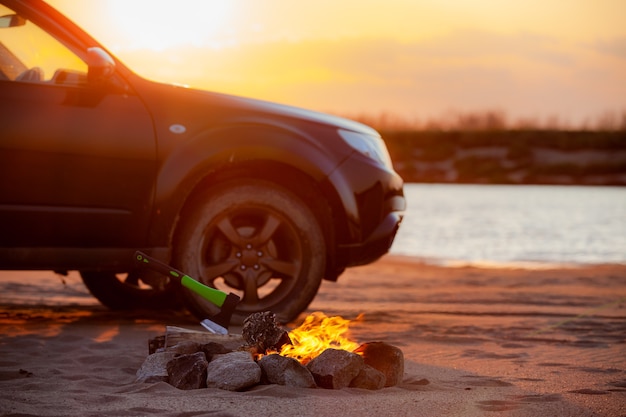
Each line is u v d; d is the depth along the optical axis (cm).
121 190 648
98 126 645
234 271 689
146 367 471
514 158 11394
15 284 991
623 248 2080
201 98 681
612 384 493
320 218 717
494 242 2228
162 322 716
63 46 653
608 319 795
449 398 438
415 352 600
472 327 725
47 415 382
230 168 694
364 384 458
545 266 1577
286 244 704
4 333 630
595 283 1180
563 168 10969
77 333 640
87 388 445
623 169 11069
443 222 3011
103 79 633
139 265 542
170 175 655
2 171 625
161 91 672
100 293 787
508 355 594
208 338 502
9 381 458
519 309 867
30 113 631
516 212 3731
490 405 425
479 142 11606
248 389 440
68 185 638
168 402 410
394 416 396
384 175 727
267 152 677
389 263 1551
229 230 686
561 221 3127
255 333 498
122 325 692
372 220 718
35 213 633
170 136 660
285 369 446
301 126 700
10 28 643
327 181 697
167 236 658
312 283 700
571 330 719
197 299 673
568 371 536
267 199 689
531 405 427
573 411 418
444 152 11588
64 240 642
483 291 1045
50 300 862
